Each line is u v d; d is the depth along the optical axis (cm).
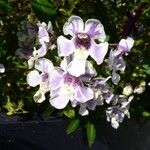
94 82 10
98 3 12
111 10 13
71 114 11
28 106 12
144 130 12
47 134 11
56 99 10
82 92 10
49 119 11
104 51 10
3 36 12
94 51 10
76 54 10
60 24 12
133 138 12
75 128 11
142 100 12
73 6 12
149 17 12
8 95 12
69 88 10
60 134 11
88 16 12
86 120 11
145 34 12
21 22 12
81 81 10
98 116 11
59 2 12
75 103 10
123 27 12
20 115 12
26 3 12
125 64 11
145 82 12
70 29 10
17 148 11
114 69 10
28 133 11
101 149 12
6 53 12
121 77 12
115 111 11
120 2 13
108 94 11
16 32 12
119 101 11
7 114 12
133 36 12
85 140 12
